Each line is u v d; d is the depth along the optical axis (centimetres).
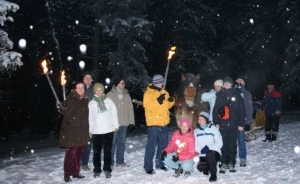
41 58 2455
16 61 1073
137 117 2908
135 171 793
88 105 750
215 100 795
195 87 830
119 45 2102
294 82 2292
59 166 862
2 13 1084
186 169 729
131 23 2059
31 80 2653
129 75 2081
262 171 771
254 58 2777
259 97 2858
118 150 849
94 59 2238
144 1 2091
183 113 816
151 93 780
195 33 2775
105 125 748
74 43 2602
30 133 2638
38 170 818
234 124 770
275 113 1219
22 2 2370
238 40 2922
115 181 707
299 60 2344
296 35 2319
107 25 2117
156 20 2819
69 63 2584
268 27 2753
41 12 2384
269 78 2772
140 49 2116
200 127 738
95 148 752
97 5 2100
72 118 719
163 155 730
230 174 755
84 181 716
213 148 715
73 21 2466
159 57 2953
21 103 2748
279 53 2716
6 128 2577
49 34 2358
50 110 2792
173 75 2805
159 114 776
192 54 2736
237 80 869
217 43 3303
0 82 2519
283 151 1009
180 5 2728
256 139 1272
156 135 776
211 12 2973
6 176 760
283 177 707
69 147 711
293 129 1544
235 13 3266
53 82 2447
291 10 2377
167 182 691
